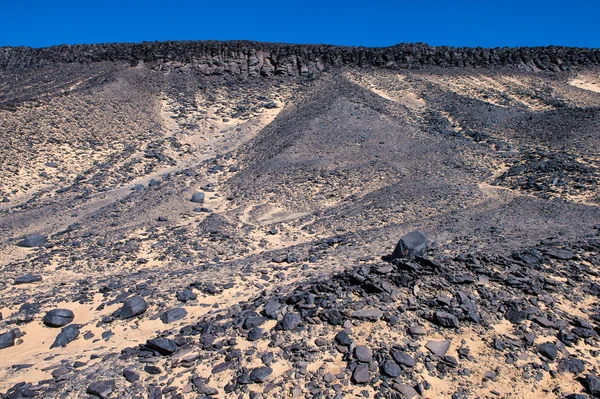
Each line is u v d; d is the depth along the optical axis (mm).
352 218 25219
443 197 26875
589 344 8883
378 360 8727
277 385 8383
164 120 55000
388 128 45281
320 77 68625
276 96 64125
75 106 50250
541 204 23406
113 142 45938
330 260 16688
